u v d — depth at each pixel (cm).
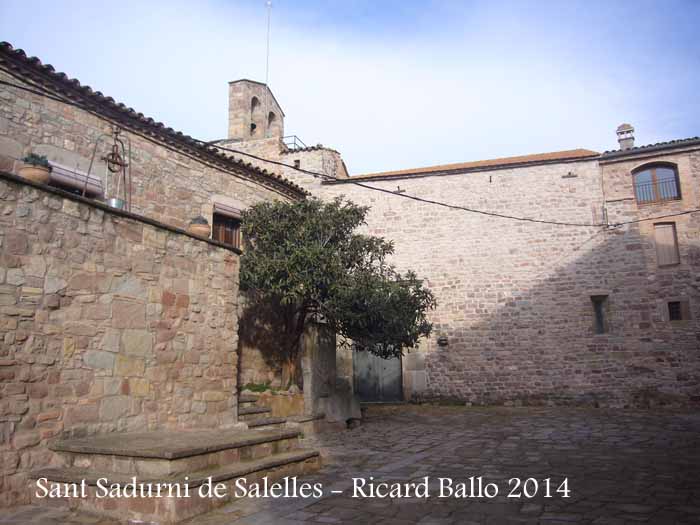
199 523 430
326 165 1664
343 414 1062
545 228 1479
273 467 562
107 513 442
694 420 1072
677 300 1365
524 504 480
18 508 459
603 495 504
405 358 1512
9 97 738
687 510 449
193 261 718
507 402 1423
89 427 549
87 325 561
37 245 519
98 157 859
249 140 1753
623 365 1373
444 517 446
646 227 1420
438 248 1534
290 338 1092
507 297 1470
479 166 1529
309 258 952
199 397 700
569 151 1641
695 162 1402
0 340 475
